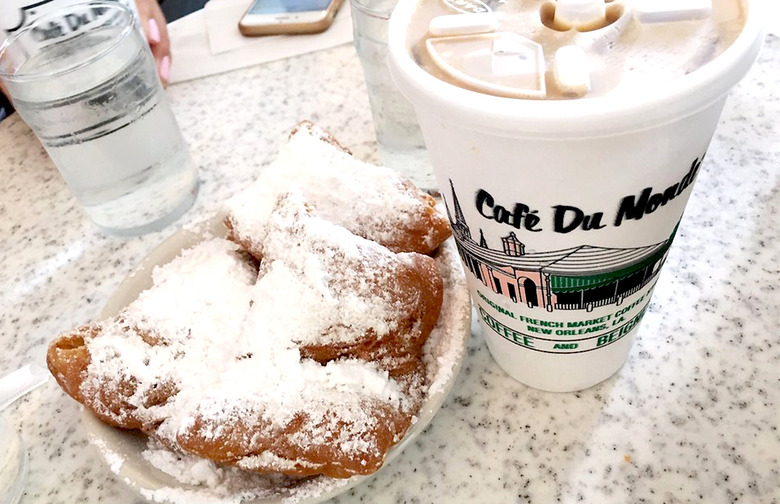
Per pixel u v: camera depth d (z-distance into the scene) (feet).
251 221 1.65
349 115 2.43
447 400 1.51
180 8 4.17
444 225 1.59
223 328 1.50
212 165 2.34
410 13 1.14
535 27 1.04
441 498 1.34
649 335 1.56
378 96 1.95
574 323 1.22
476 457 1.40
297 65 2.74
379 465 1.23
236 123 2.51
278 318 1.35
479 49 1.02
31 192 2.41
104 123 1.92
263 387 1.30
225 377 1.34
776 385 1.42
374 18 1.79
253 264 1.70
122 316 1.53
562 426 1.42
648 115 0.85
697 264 1.69
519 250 1.09
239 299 1.56
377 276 1.37
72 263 2.09
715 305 1.59
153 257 1.76
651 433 1.38
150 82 2.04
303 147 1.77
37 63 2.04
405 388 1.38
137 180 2.05
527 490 1.33
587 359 1.35
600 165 0.92
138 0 2.71
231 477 1.31
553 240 1.05
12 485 1.47
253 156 2.34
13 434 1.53
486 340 1.52
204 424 1.25
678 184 1.02
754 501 1.24
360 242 1.43
